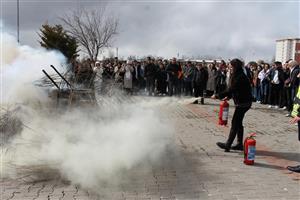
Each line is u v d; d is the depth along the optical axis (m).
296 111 6.30
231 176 6.05
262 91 15.91
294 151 7.72
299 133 6.44
